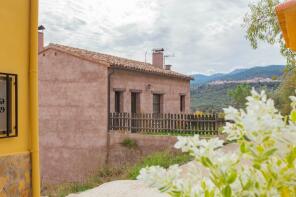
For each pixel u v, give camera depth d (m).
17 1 4.07
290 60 14.66
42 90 18.72
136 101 20.45
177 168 1.38
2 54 3.88
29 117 4.20
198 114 16.97
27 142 4.17
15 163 3.94
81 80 18.00
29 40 4.22
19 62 4.09
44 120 18.55
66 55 18.30
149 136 16.12
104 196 8.89
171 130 17.31
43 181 18.17
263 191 1.21
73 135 17.92
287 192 1.21
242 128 1.24
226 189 1.22
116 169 14.41
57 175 18.02
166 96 23.16
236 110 1.26
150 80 21.38
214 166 1.25
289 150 1.19
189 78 25.73
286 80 13.62
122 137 16.69
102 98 17.56
